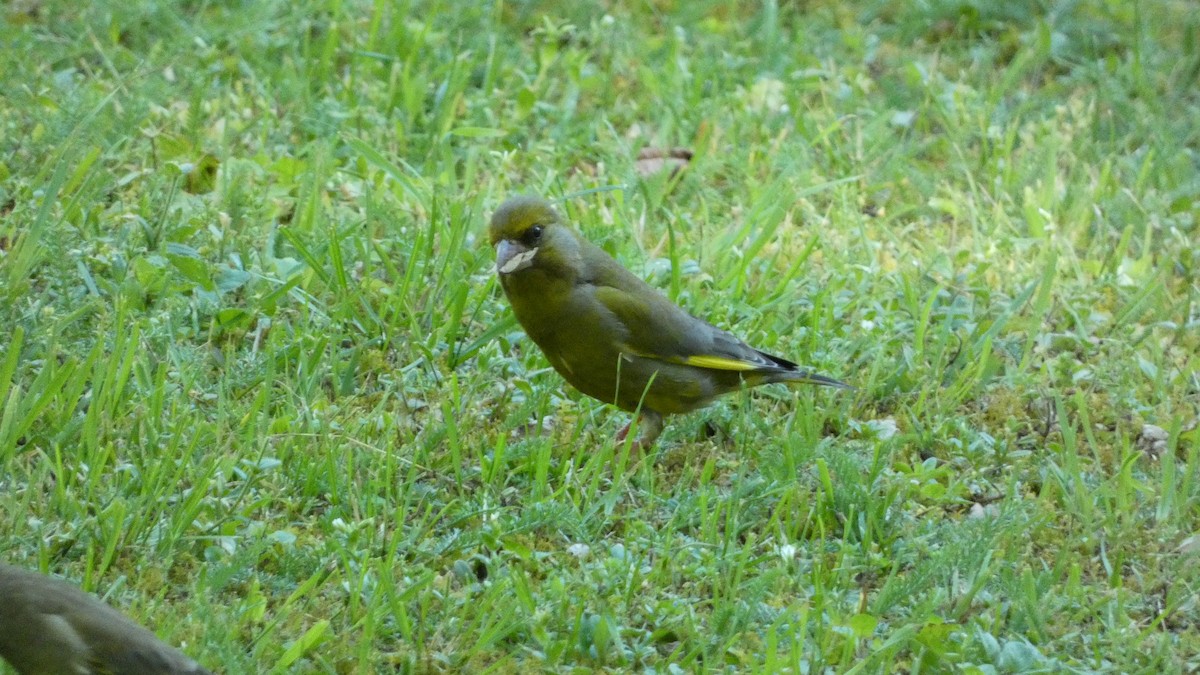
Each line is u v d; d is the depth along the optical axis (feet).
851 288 43.47
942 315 42.11
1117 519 34.30
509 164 47.32
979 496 35.42
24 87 45.50
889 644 28.43
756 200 46.60
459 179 47.75
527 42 55.57
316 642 27.53
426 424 35.27
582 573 30.60
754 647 29.12
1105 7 59.21
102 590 28.66
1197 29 59.06
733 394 38.32
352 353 37.60
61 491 30.30
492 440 35.27
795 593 31.14
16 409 31.86
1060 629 30.50
